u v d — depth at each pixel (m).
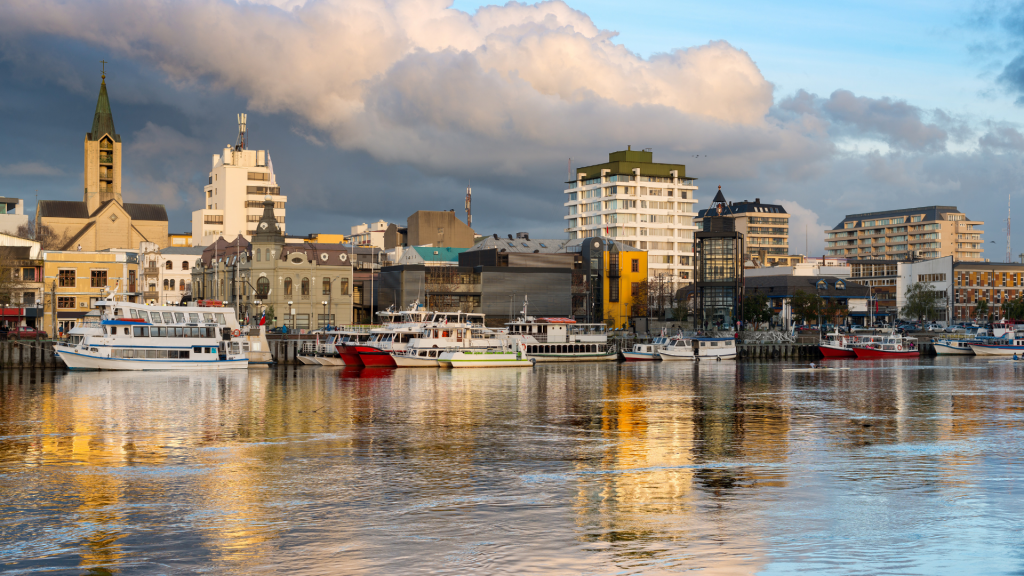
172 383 103.25
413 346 134.38
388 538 37.22
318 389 97.88
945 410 80.56
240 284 180.75
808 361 160.25
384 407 81.31
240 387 99.31
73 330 119.06
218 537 37.44
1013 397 92.75
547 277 193.62
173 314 119.00
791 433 65.94
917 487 46.81
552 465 52.97
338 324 176.50
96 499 44.03
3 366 121.69
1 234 173.00
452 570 33.22
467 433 65.56
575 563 34.00
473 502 43.41
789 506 42.62
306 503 43.19
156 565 33.94
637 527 38.88
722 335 174.38
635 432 66.38
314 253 179.38
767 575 32.75
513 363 136.62
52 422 69.88
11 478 48.91
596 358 152.88
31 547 36.12
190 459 54.59
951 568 33.53
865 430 67.62
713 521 39.91
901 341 177.50
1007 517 40.62
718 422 72.06
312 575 32.81
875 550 35.66
